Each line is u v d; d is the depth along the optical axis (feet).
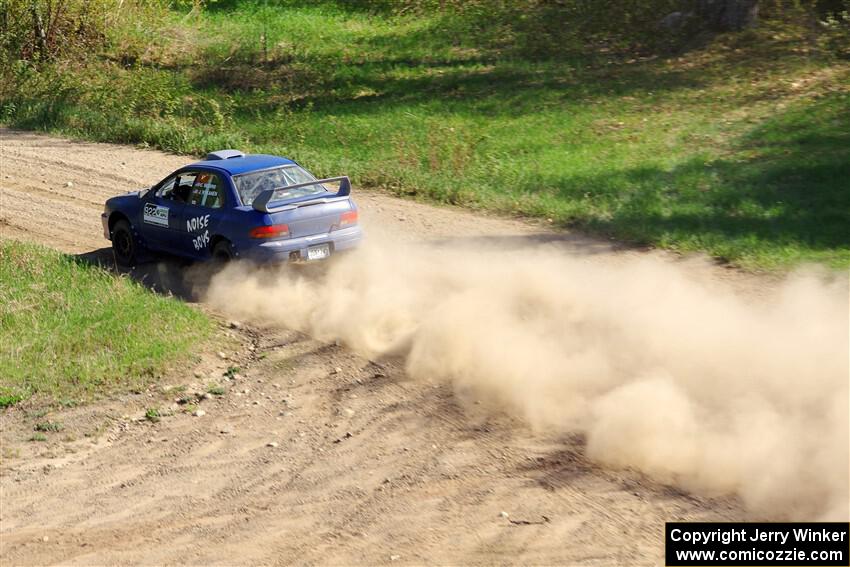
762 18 276.21
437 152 185.98
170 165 190.08
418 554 61.46
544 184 164.66
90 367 93.50
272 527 66.33
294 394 89.61
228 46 313.32
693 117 204.33
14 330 102.01
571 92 237.25
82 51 284.82
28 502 71.61
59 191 172.24
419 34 318.65
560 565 58.95
